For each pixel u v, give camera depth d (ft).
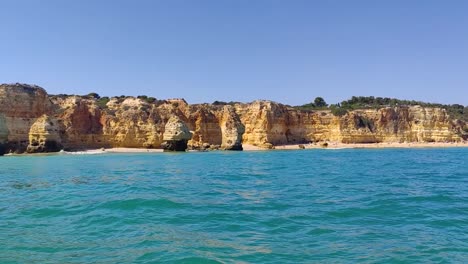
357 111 440.04
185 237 44.73
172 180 107.04
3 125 290.76
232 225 50.49
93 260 37.37
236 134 357.61
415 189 84.53
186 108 380.78
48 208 62.69
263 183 98.43
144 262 36.40
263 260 36.96
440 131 444.96
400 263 36.24
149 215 56.18
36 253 39.70
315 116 426.51
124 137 345.31
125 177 117.08
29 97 314.35
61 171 144.36
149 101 395.55
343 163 182.70
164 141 334.85
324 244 42.19
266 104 404.77
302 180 105.60
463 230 47.96
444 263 36.19
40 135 297.53
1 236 46.21
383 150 351.25
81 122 341.62
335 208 61.67
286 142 408.67
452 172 130.31
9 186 97.50
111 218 54.34
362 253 39.11
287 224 51.11
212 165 173.68
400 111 447.01
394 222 52.29
